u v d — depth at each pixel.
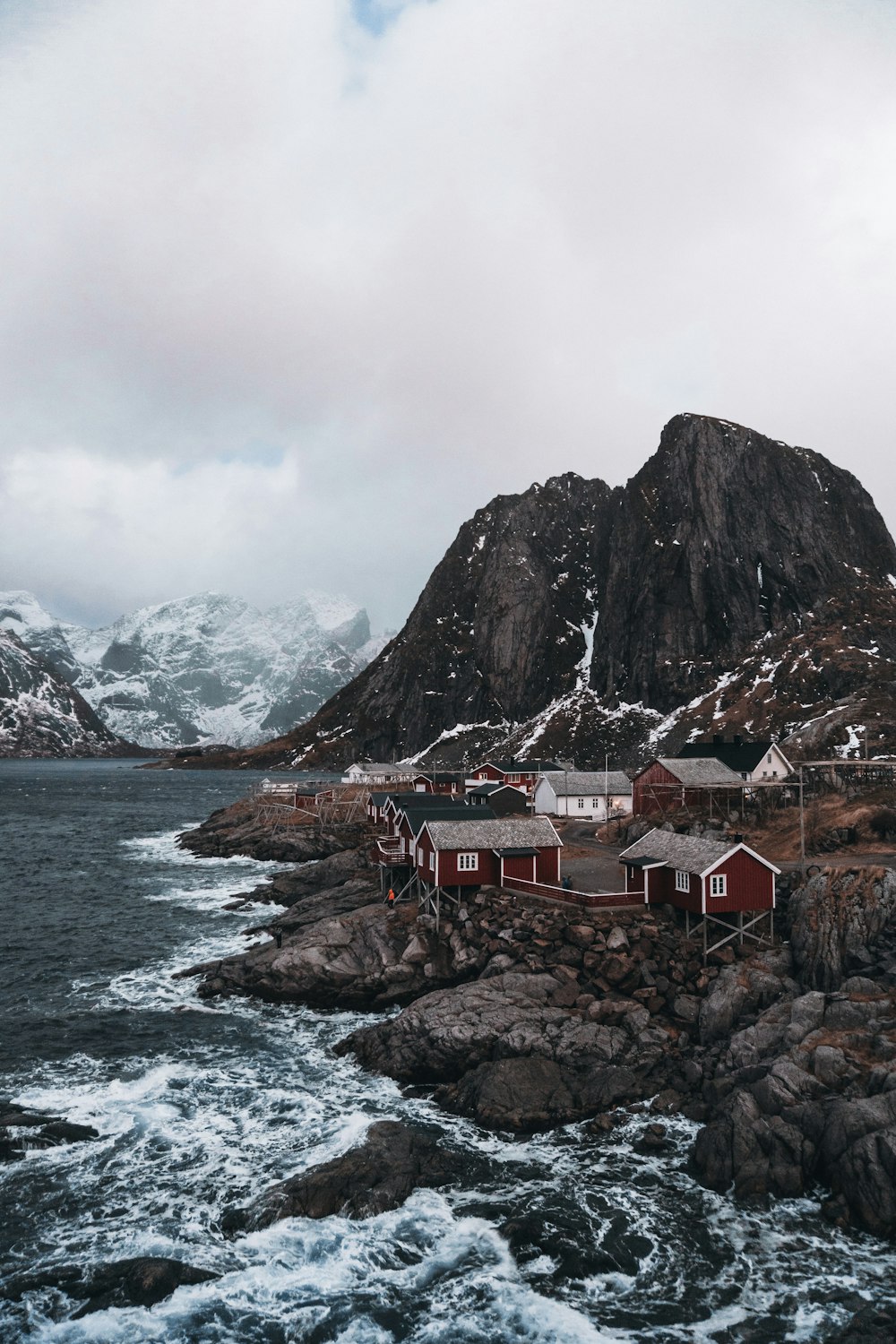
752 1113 31.61
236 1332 23.95
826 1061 33.31
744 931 47.50
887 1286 25.55
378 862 66.25
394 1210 29.19
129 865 97.00
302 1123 35.66
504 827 57.03
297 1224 28.31
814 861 59.50
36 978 54.66
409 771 163.75
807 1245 27.31
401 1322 24.39
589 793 106.62
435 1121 35.59
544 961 46.09
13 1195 30.28
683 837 51.78
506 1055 38.66
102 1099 37.75
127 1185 30.97
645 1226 28.36
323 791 126.31
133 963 57.81
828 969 42.81
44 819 148.50
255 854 100.44
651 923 48.69
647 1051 38.47
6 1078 39.81
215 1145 33.84
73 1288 25.59
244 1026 46.59
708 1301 25.12
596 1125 34.12
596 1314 24.67
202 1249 27.41
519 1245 27.39
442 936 51.00
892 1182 27.92
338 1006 49.12
